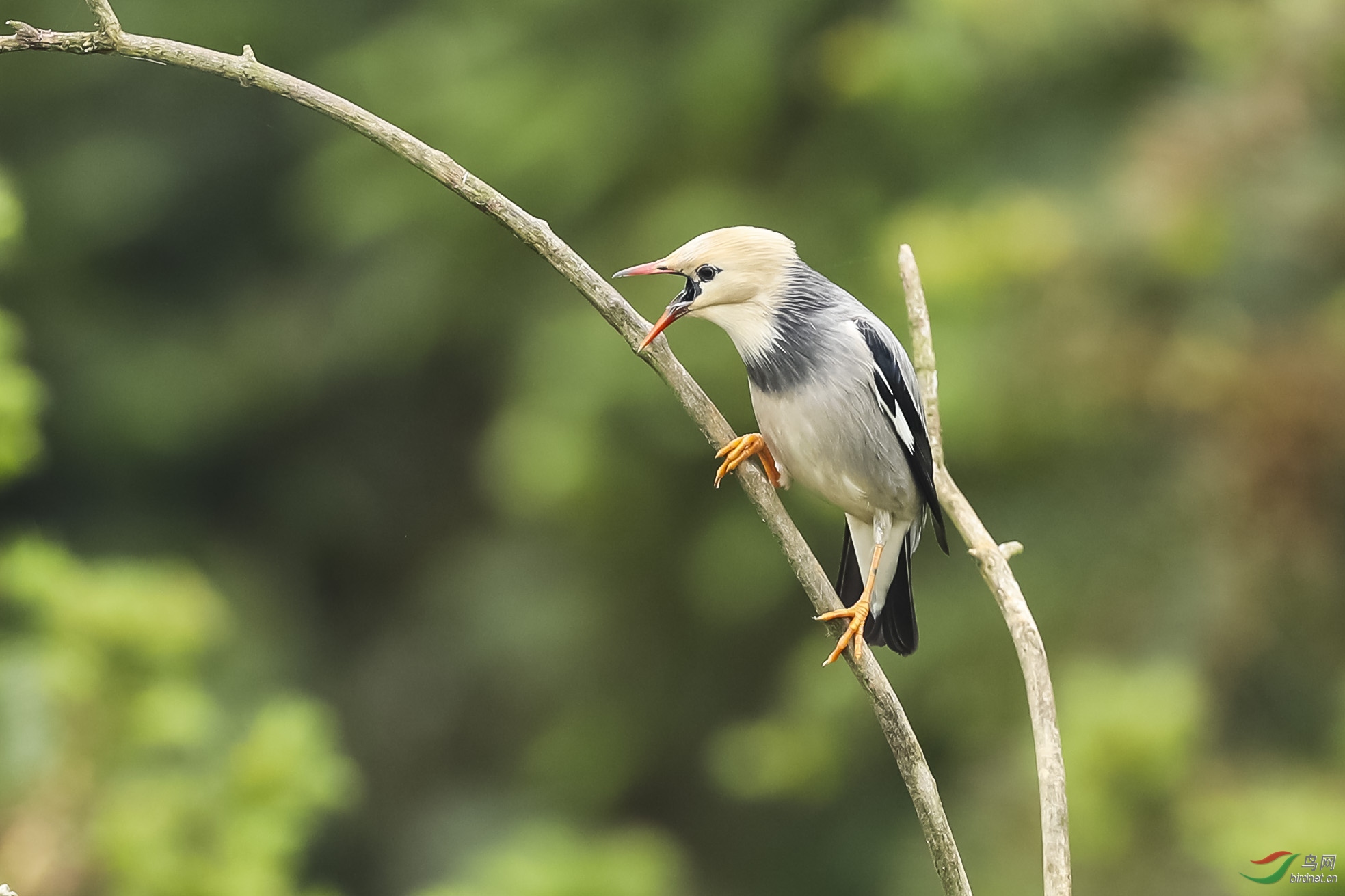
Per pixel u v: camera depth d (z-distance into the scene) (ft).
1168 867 24.94
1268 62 32.37
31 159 56.70
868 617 21.70
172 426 55.47
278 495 59.52
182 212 58.39
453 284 49.88
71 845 22.06
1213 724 30.22
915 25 39.09
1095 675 26.16
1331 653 30.96
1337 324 30.66
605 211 45.75
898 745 15.47
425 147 16.02
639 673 47.98
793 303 20.97
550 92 45.85
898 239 35.81
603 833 46.83
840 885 43.75
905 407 21.58
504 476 45.11
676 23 45.42
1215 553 31.68
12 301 55.52
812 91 42.78
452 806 51.67
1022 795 32.58
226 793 23.36
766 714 45.01
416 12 53.16
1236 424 30.73
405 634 56.54
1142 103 37.09
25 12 56.49
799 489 39.40
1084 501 36.52
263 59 57.11
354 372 55.93
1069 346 33.35
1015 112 39.63
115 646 22.62
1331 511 30.35
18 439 22.00
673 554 45.42
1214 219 32.01
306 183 53.72
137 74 57.06
